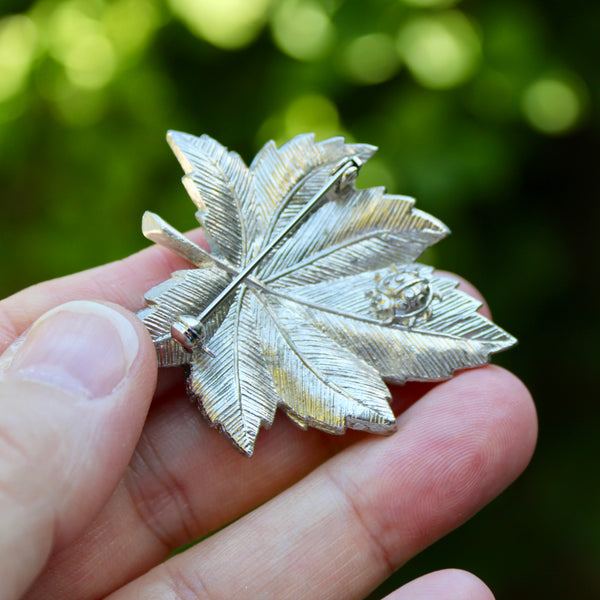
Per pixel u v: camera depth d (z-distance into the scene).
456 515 0.22
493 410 0.22
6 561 0.20
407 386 0.23
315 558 0.22
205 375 0.22
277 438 0.23
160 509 0.23
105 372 0.21
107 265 0.24
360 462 0.22
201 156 0.23
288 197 0.23
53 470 0.20
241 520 0.22
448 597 0.21
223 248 0.23
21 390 0.20
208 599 0.22
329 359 0.22
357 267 0.23
